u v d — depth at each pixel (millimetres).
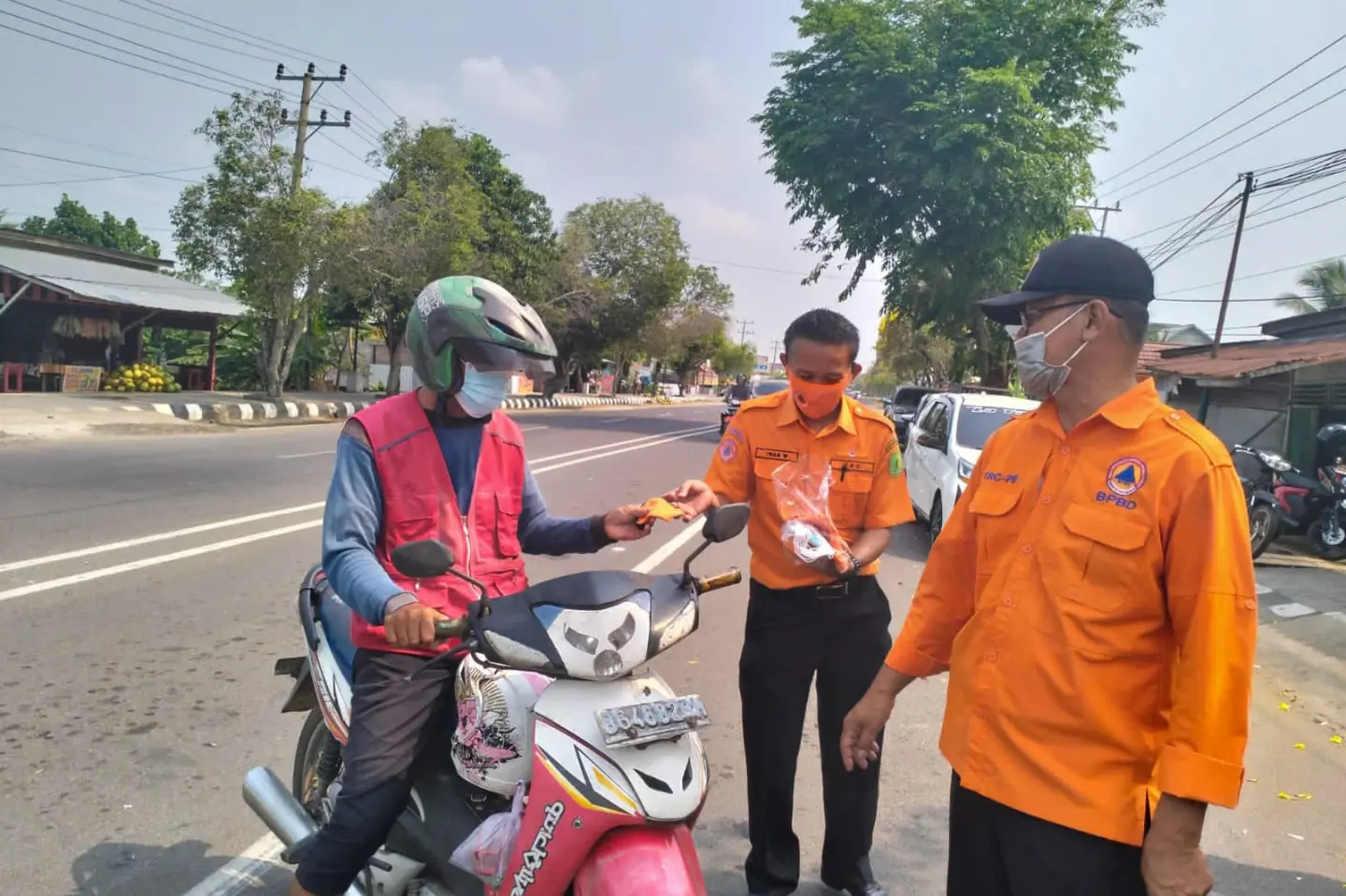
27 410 16484
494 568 2459
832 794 2980
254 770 2818
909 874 3297
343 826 2201
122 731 4004
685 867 1859
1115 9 22156
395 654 2307
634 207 42000
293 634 5355
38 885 2893
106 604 5734
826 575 2781
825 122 21188
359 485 2330
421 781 2330
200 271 20297
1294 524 9930
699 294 49250
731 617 6441
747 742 2992
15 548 6973
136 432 16094
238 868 3039
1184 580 1602
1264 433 14828
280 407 20812
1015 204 20000
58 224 44750
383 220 22656
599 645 1926
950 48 21000
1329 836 3781
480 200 28609
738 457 2951
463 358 2252
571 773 1873
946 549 2084
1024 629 1750
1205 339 39656
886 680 2176
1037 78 19844
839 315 2807
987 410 9953
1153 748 1673
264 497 9711
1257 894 3299
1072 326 1788
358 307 29078
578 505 10773
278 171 19812
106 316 25031
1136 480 1667
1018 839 1728
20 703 4230
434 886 2279
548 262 35188
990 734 1795
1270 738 4922
